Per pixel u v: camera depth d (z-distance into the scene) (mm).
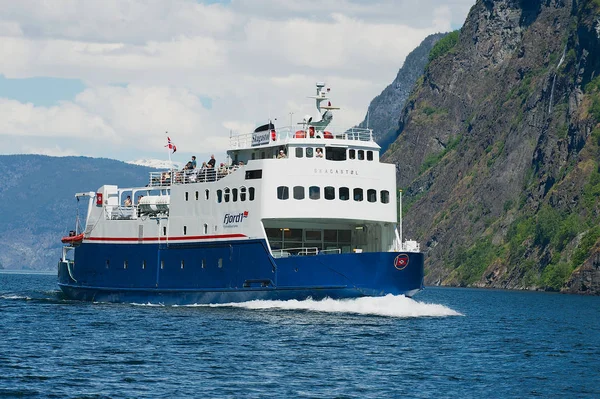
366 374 46219
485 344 58375
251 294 68375
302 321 62656
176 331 59344
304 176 67125
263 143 71250
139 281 76438
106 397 40594
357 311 66438
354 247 73312
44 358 49719
